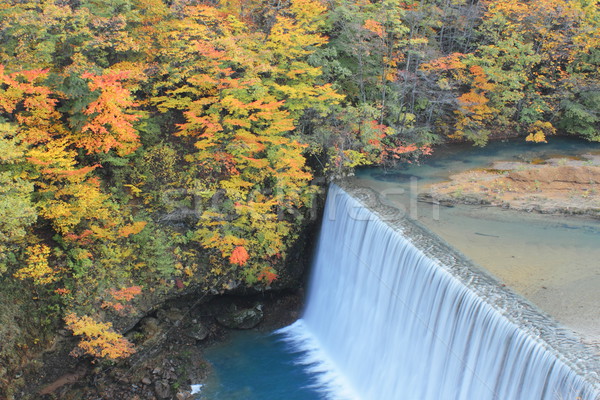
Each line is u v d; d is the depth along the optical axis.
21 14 16.22
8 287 17.02
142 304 19.64
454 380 13.88
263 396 18.02
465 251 15.94
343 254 20.70
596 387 9.84
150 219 20.56
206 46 18.91
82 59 17.09
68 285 18.14
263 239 21.28
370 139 22.47
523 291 13.62
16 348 16.72
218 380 18.77
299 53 21.14
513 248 16.14
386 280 17.56
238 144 19.31
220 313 21.55
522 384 11.55
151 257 20.08
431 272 15.02
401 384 16.27
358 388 18.30
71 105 17.84
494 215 18.73
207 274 20.95
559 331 11.77
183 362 19.28
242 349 20.36
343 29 23.27
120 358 18.59
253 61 19.62
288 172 20.12
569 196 19.80
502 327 12.23
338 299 20.64
